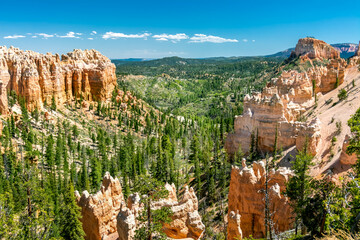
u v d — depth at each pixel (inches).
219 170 3398.1
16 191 2640.3
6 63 5118.1
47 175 3326.8
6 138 3777.1
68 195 1926.7
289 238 1510.8
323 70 4862.2
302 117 3661.4
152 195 1080.8
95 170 3762.3
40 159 4079.7
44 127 4987.7
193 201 1477.6
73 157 4515.3
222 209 2566.4
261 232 1820.9
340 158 2295.8
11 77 5137.8
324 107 3678.6
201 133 6958.7
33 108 5231.3
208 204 2935.5
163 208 1172.5
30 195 1390.3
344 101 3356.3
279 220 1732.3
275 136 2992.1
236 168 2034.9
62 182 3334.2
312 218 1443.2
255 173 1956.2
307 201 1501.0
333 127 2847.0
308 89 3971.5
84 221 1775.3
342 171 2218.3
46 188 2746.1
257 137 3221.0
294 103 3878.0
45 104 5654.5
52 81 5876.0
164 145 5007.4
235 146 3494.1
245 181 1877.5
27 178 1432.1
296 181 1636.3
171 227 1298.0
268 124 3139.8
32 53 5871.1
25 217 1254.3
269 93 3656.5
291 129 3034.0
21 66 5236.2
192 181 3794.3
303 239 1445.6
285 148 3014.3
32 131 4608.8
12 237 1114.1
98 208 1717.5
